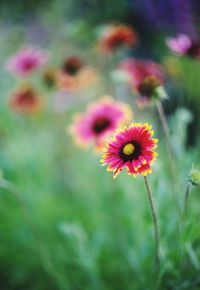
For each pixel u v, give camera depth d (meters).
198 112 1.07
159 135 1.05
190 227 0.71
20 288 0.96
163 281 0.74
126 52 1.21
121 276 0.90
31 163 1.06
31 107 1.04
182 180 0.82
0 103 1.12
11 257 0.99
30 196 1.02
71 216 1.02
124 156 0.62
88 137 0.83
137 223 0.87
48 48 1.27
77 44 1.26
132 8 1.24
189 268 0.75
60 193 1.12
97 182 1.04
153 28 1.21
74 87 1.01
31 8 1.37
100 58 1.23
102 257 0.93
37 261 0.96
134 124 0.65
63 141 1.21
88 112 0.86
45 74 1.02
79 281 0.91
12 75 1.22
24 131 1.14
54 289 0.94
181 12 1.15
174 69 1.01
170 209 0.83
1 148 1.14
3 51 1.31
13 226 1.00
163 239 0.79
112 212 0.98
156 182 0.76
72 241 0.92
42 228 0.99
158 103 0.77
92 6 1.28
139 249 0.84
